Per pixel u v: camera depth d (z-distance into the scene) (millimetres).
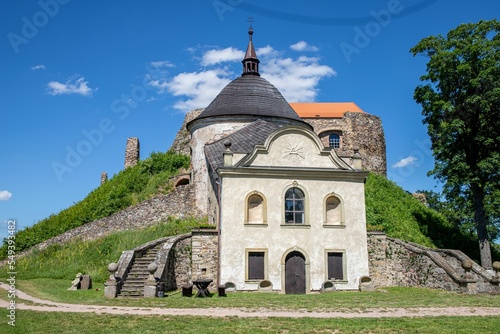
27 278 31938
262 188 29359
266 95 41812
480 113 35906
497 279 27203
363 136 57875
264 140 32219
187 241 29859
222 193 28922
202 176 40594
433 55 37094
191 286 25203
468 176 35219
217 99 42188
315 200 29797
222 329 15367
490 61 34219
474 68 35281
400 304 20750
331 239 29453
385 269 31500
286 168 29625
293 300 22312
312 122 58562
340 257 29484
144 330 15406
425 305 20453
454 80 36344
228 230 28500
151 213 40750
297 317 17391
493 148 35688
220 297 24016
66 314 18031
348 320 16672
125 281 25531
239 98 41156
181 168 53188
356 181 30547
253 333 14820
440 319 16828
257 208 29438
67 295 23938
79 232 41062
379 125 59219
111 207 46375
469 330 15062
